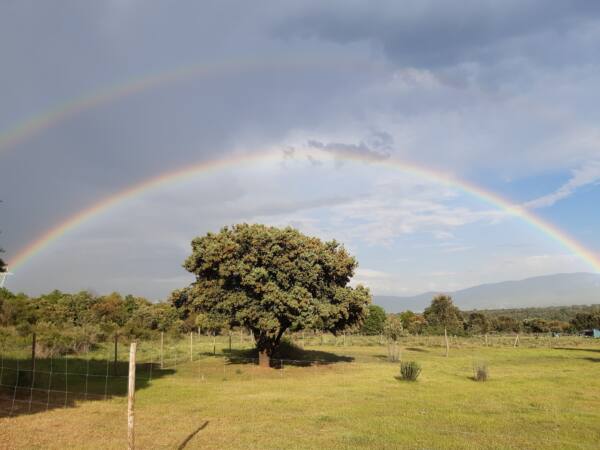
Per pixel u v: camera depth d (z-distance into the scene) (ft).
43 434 38.50
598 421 44.75
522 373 89.25
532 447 35.09
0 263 59.72
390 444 35.58
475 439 37.29
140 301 218.79
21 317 97.66
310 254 89.25
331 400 56.03
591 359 122.93
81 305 186.70
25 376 63.77
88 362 86.63
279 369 91.86
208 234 96.17
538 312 537.65
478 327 279.08
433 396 59.36
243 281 85.71
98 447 34.63
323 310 87.81
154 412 48.26
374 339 211.61
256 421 43.93
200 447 34.76
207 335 211.61
